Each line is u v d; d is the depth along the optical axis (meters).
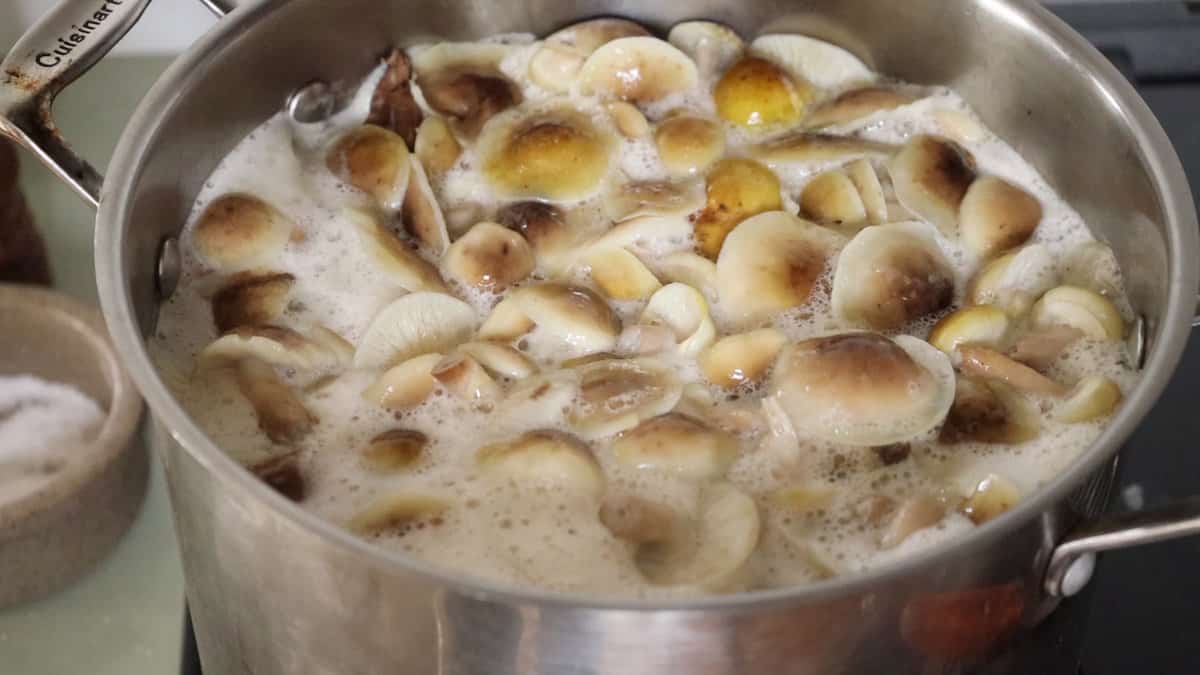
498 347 0.57
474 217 0.62
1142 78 0.74
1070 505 0.49
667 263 0.61
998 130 0.65
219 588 0.53
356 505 0.54
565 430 0.56
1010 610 0.50
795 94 0.65
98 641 0.62
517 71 0.66
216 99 0.61
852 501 0.54
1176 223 0.55
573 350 0.58
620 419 0.56
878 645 0.48
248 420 0.56
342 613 0.49
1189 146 0.72
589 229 0.62
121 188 0.55
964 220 0.62
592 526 0.53
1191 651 0.61
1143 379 0.51
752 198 0.62
